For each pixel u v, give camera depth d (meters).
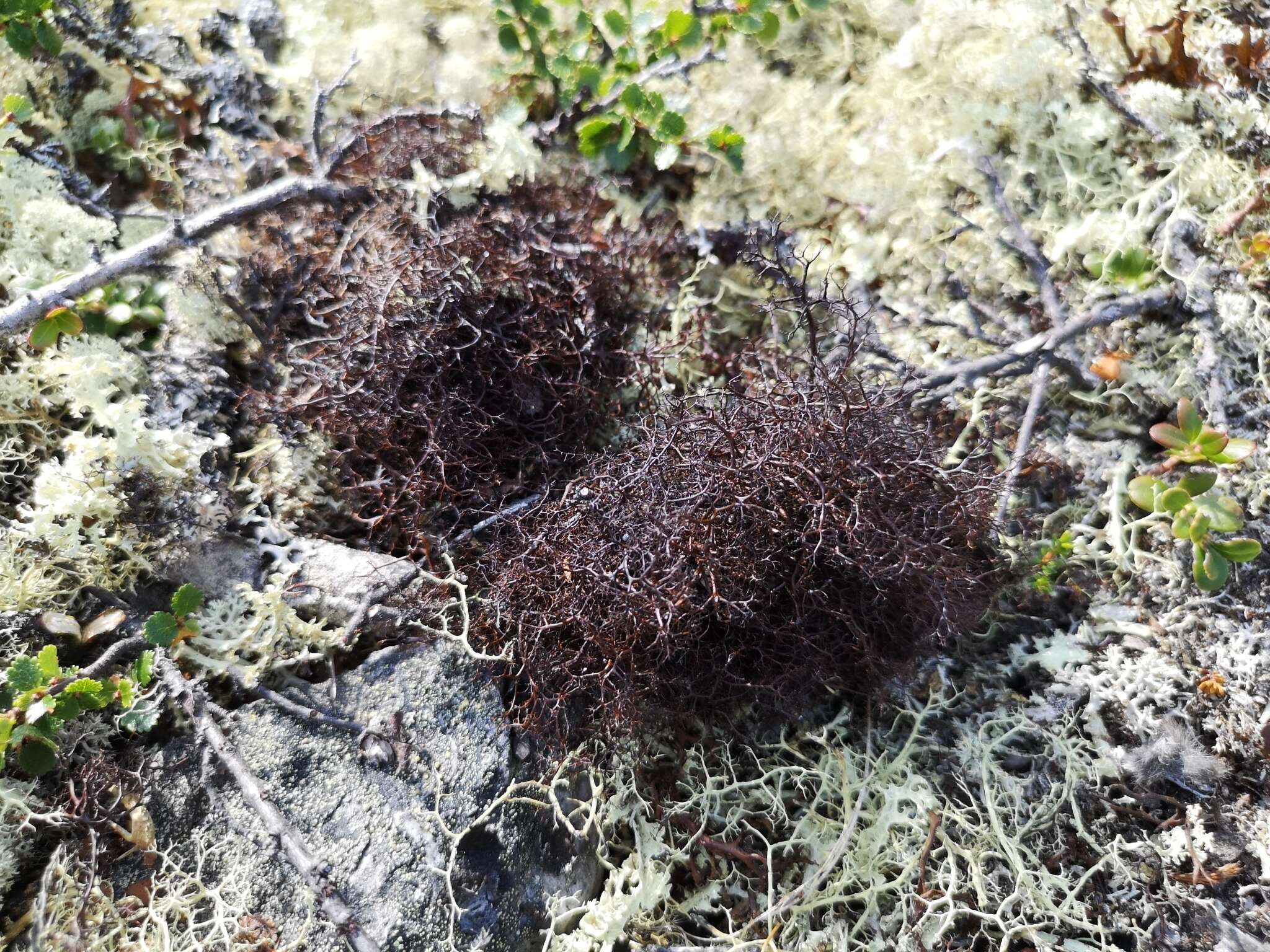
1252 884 0.21
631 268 0.26
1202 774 0.22
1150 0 0.28
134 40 0.28
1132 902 0.22
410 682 0.22
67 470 0.21
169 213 0.26
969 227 0.27
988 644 0.24
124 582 0.22
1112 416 0.26
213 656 0.22
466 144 0.27
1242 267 0.26
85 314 0.23
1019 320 0.27
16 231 0.24
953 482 0.22
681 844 0.22
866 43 0.30
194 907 0.20
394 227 0.25
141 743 0.21
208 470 0.23
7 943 0.19
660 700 0.22
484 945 0.20
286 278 0.25
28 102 0.24
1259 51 0.27
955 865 0.22
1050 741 0.23
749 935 0.22
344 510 0.24
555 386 0.24
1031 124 0.28
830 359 0.25
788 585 0.21
